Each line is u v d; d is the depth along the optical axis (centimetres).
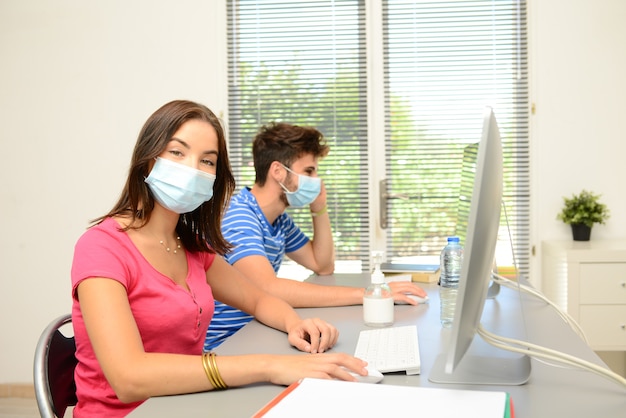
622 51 335
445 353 118
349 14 355
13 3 359
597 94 337
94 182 359
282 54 358
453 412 83
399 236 355
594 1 336
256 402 98
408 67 353
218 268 154
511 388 100
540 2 339
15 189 362
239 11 359
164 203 127
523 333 136
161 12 354
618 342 295
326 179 357
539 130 340
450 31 351
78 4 357
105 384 121
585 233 327
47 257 362
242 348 132
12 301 363
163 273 127
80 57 357
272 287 177
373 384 95
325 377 102
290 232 240
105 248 119
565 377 106
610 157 337
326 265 244
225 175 138
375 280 150
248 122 360
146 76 356
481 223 81
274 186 216
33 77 360
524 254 345
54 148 360
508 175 347
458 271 146
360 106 355
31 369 363
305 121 358
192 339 129
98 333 108
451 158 352
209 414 93
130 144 357
